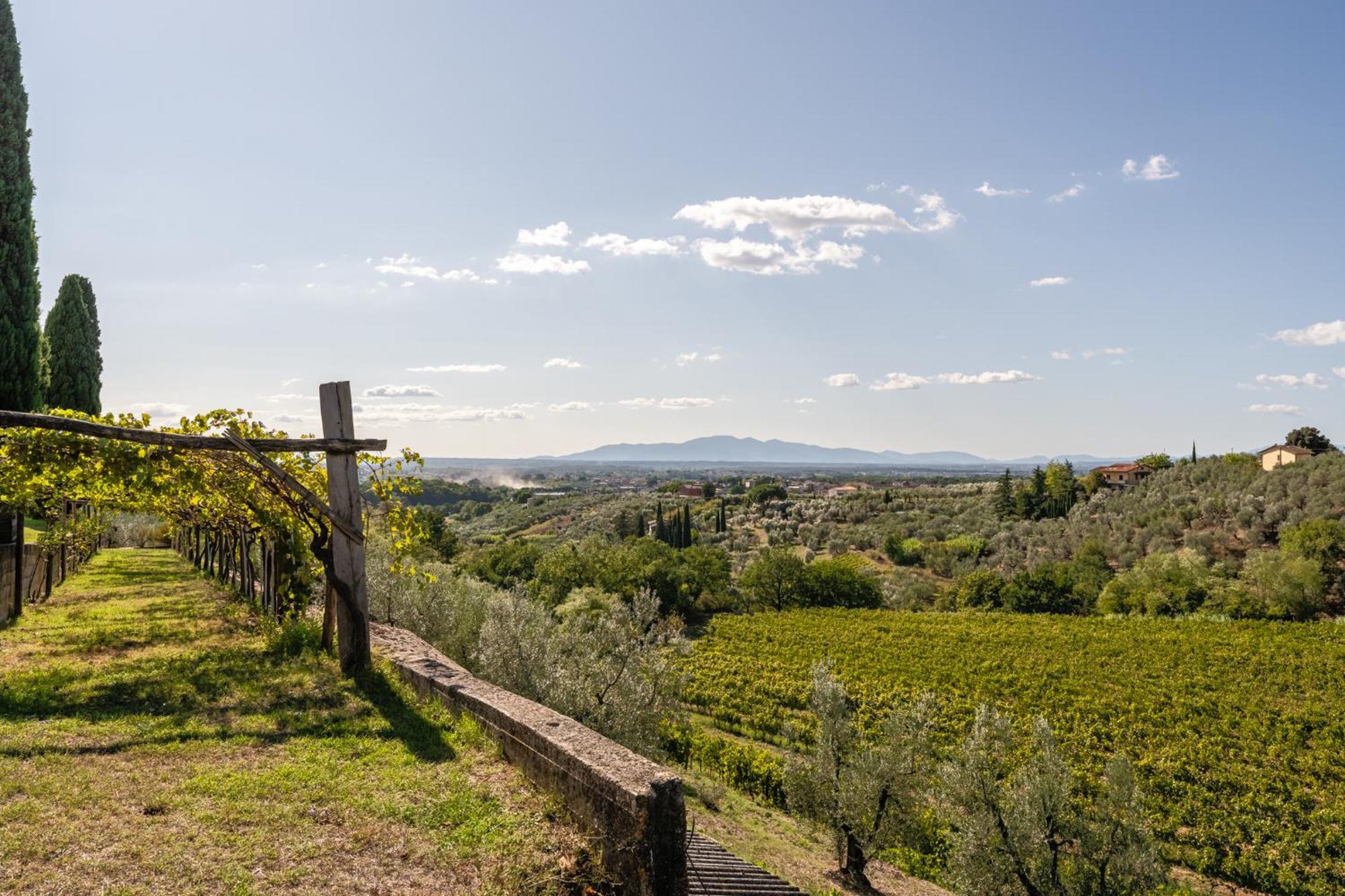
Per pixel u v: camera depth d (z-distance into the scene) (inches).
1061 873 721.0
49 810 176.1
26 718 244.5
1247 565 2591.0
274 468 299.9
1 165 875.4
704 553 3221.0
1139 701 1525.6
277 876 155.3
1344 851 882.8
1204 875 867.4
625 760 189.3
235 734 239.8
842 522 5054.1
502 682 587.5
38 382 943.7
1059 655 1957.4
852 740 786.8
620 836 170.2
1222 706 1478.8
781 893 341.4
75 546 689.0
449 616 657.0
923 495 5900.6
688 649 749.9
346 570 323.9
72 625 448.8
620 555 2719.0
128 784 194.9
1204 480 3617.1
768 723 1349.7
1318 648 1859.0
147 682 301.0
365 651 327.6
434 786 205.9
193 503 443.2
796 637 2257.6
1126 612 2608.3
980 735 759.7
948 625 2406.5
